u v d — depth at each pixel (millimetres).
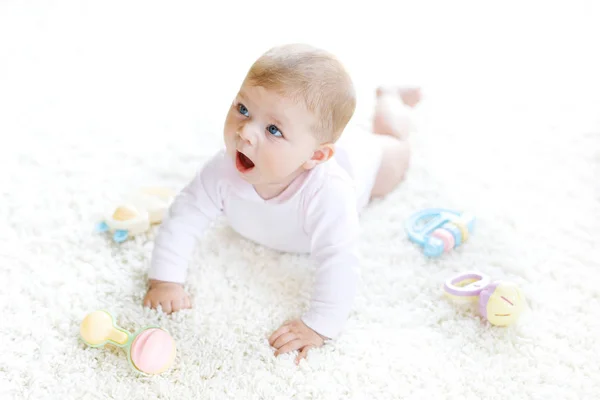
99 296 1306
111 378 1165
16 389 1143
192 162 1651
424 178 1637
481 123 1809
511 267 1412
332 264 1248
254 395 1158
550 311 1328
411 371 1208
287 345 1227
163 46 2082
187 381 1174
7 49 1992
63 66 1948
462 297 1313
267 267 1396
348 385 1185
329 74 1105
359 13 2324
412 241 1476
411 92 1773
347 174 1311
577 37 2219
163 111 1807
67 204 1496
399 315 1315
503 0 2422
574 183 1626
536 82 1988
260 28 2205
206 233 1458
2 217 1442
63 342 1215
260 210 1305
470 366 1223
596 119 1828
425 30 2250
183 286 1337
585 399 1176
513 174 1648
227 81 1945
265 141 1123
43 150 1630
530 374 1214
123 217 1413
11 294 1284
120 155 1648
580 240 1483
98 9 2234
